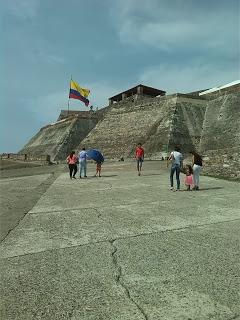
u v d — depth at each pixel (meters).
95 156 21.86
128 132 43.94
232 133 35.25
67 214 10.84
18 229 9.16
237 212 10.86
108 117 49.09
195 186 15.66
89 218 10.27
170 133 37.62
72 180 20.45
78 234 8.60
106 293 5.41
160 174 22.33
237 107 37.41
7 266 6.59
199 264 6.46
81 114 56.97
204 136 38.38
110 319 4.68
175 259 6.75
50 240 8.15
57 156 49.06
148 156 37.16
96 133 47.78
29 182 20.58
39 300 5.23
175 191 15.27
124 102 48.78
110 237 8.30
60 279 5.95
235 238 8.06
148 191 15.34
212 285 5.58
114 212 11.04
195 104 41.81
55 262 6.74
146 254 7.06
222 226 9.18
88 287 5.63
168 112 40.84
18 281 5.91
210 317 4.68
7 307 5.04
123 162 34.28
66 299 5.24
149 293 5.38
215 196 13.83
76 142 51.78
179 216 10.38
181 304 5.03
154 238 8.16
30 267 6.52
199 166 15.70
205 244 7.64
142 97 54.75
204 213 10.77
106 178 20.83
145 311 4.86
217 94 41.28
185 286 5.58
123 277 5.98
